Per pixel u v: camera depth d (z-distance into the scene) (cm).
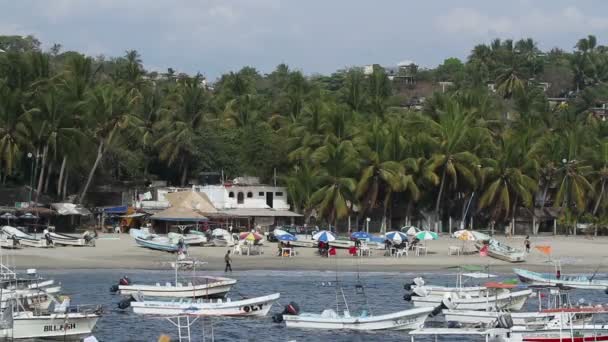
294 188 15412
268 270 10844
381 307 8362
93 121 15150
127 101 16138
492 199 15712
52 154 14600
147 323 7419
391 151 15400
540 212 17162
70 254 11519
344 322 7200
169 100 17762
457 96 18375
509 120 18800
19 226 14012
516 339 6303
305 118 16850
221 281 8425
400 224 16325
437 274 10719
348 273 10694
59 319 6550
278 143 16788
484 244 12350
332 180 14962
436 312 7675
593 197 16875
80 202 15025
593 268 11525
